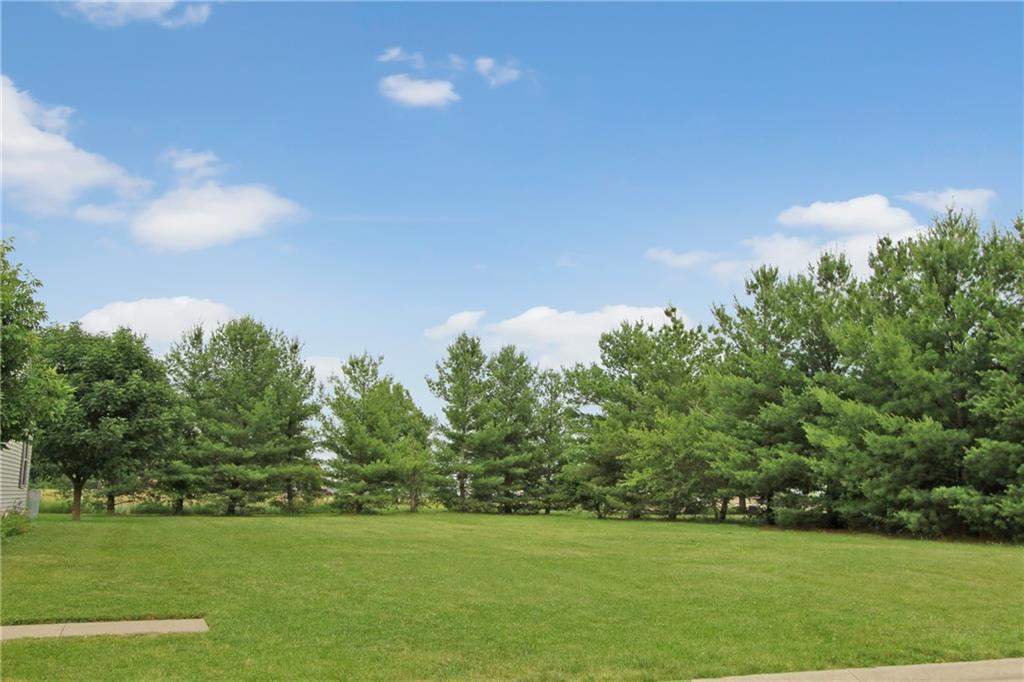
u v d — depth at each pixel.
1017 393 24.25
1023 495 24.14
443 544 20.97
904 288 28.73
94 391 30.14
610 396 46.66
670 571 15.50
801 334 33.47
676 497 39.75
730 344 37.00
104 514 42.50
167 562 15.46
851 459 28.41
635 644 9.44
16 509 28.36
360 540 21.69
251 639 9.30
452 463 51.38
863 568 16.08
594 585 13.66
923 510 26.52
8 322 18.30
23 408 18.58
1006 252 26.23
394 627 10.07
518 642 9.43
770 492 34.44
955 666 8.72
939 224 28.55
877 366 28.20
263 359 49.16
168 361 47.56
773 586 13.69
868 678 8.27
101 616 10.33
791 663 8.72
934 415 27.02
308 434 49.75
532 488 52.53
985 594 13.01
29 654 8.48
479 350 54.22
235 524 28.56
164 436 31.98
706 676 8.27
